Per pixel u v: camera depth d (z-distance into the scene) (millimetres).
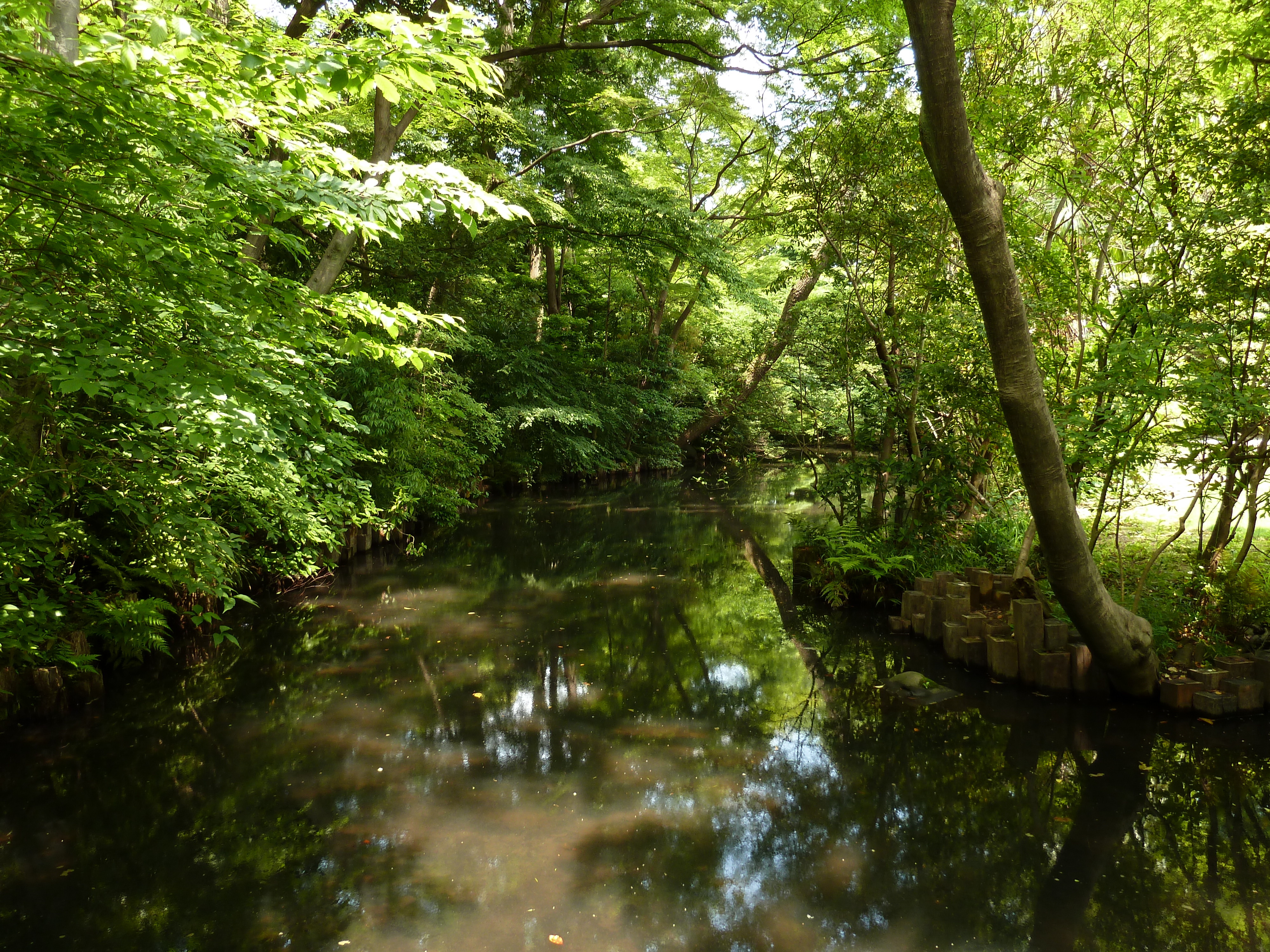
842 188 7930
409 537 11195
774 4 10352
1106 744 4883
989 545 7797
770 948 3006
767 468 23109
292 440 4371
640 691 5848
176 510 4887
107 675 5918
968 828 3928
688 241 12852
